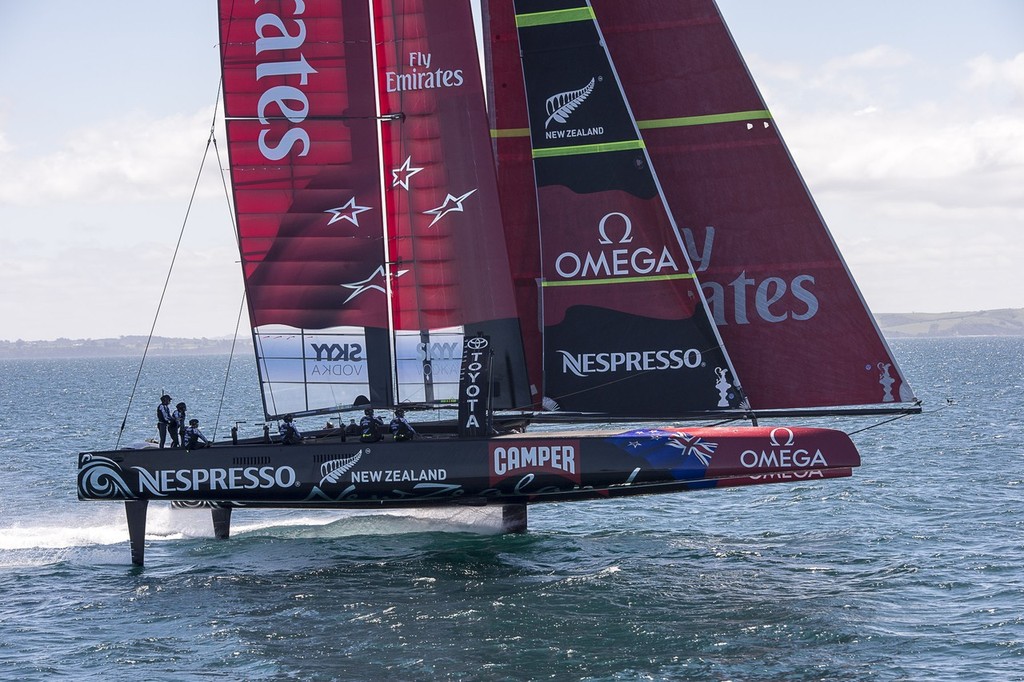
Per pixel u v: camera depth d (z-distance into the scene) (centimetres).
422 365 5231
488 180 5175
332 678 3544
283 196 5181
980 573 4653
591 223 5147
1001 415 13488
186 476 4919
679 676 3509
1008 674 3466
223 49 5134
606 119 5116
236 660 3728
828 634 3875
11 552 5459
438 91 5166
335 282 5209
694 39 5144
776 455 4725
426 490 4797
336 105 5150
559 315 5188
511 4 5419
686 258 5072
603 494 4912
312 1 5122
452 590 4522
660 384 5125
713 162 5141
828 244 5047
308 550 5353
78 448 11988
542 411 5272
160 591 4634
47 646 3922
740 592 4431
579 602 4306
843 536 5531
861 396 5053
